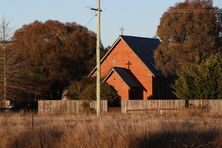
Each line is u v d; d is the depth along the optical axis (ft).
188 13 289.74
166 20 294.87
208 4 290.35
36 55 382.01
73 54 395.34
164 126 111.86
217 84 268.00
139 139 101.40
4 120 151.23
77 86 319.88
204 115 220.84
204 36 286.66
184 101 266.36
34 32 392.06
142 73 337.31
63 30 396.37
